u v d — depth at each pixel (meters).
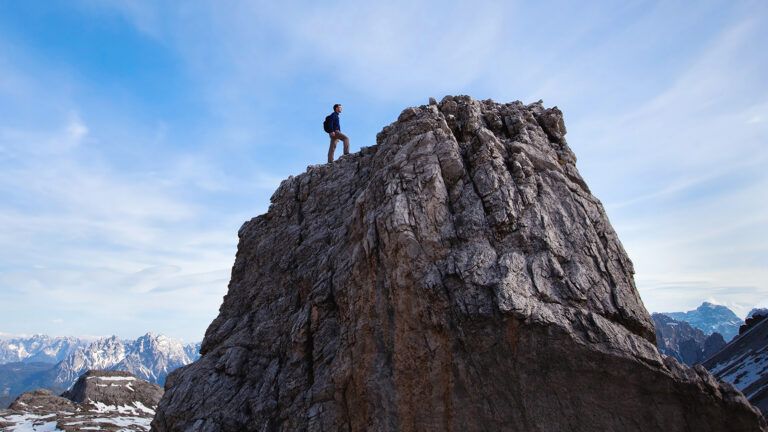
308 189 25.70
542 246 15.62
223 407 19.66
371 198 18.36
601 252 15.95
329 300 19.25
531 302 14.23
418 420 14.60
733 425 12.84
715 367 67.94
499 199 16.62
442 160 17.94
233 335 22.61
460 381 14.37
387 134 23.33
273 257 24.31
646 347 13.64
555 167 18.11
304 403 17.52
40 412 48.75
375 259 16.86
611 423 13.18
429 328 15.18
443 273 15.56
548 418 13.48
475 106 20.61
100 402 58.81
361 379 15.97
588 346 13.52
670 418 13.05
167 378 22.83
